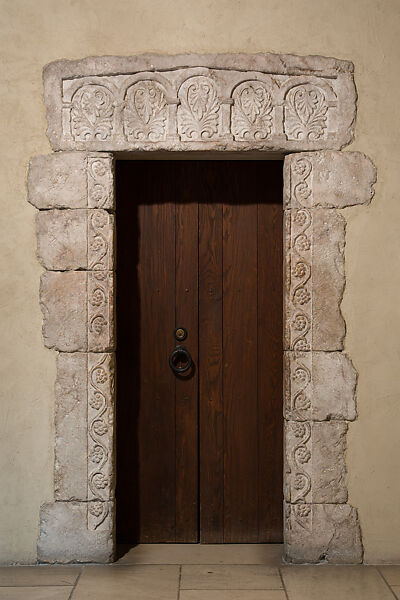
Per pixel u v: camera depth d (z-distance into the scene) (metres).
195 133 3.82
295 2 3.83
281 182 4.10
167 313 4.10
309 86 3.82
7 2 3.84
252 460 4.09
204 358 4.10
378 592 3.42
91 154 3.82
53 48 3.83
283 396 3.92
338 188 3.82
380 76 3.82
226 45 3.83
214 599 3.34
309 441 3.81
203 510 4.10
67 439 3.82
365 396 3.81
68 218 3.83
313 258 3.82
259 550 4.00
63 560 3.80
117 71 3.81
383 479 3.80
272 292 4.10
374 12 3.83
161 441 4.10
